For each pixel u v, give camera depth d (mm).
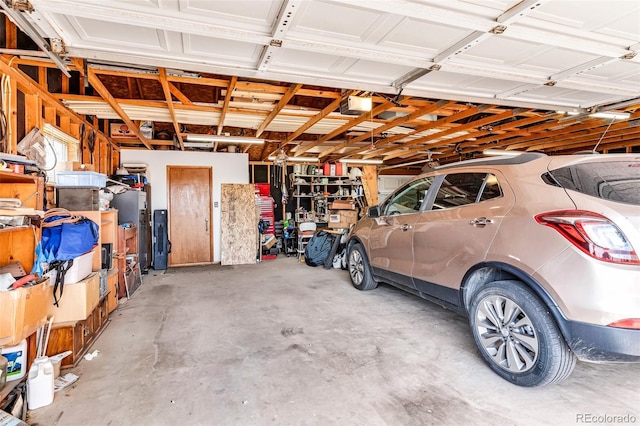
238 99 4453
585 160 2178
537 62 2740
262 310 3963
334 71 2926
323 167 9562
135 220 5527
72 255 2648
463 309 2781
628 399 2047
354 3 1874
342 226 8547
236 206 7605
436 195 3217
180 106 4562
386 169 12328
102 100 4191
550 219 2027
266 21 2119
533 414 1918
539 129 6207
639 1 1893
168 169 7352
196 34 2168
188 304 4250
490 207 2516
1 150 2736
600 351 1798
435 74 3047
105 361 2664
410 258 3396
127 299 4465
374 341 3004
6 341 1862
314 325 3432
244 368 2525
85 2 1854
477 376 2363
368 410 1992
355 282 4898
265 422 1893
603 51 2502
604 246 1783
